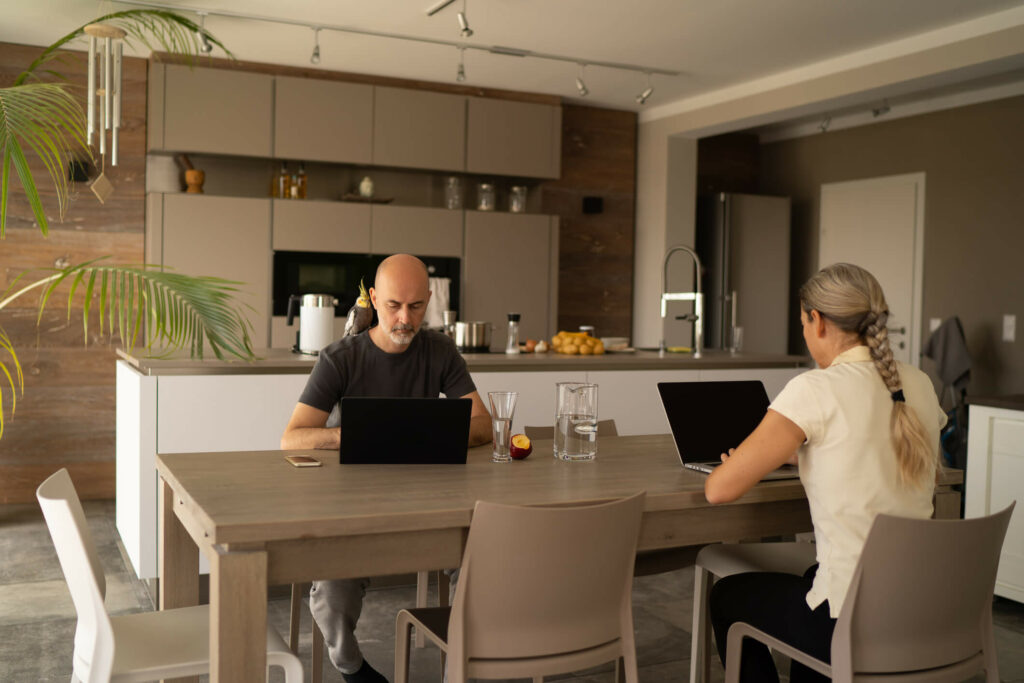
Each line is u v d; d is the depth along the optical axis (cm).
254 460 213
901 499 180
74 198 539
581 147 693
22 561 398
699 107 654
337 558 163
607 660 181
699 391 230
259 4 462
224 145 554
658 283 696
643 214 712
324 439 232
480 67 582
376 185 634
